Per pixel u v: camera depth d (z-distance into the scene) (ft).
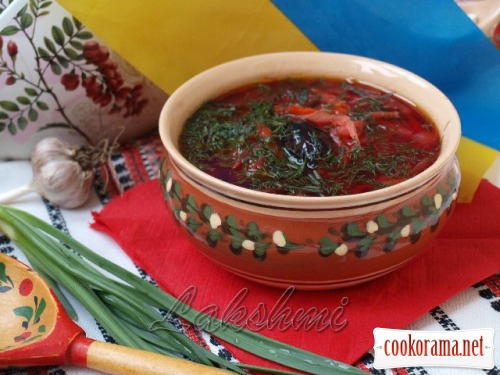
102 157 1.92
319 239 1.49
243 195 1.48
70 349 1.49
